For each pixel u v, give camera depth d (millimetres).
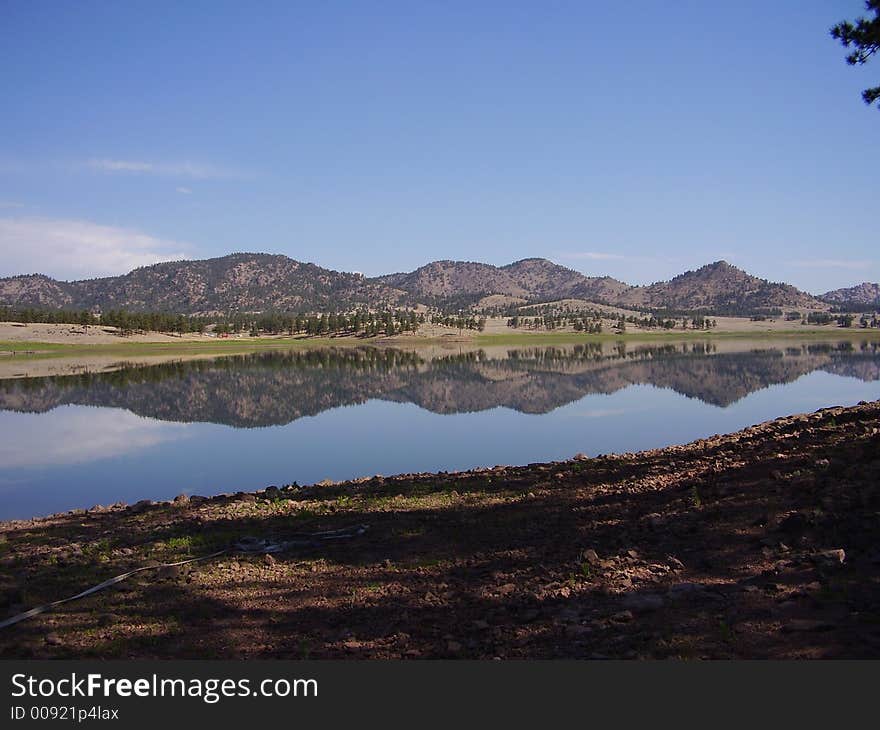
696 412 39562
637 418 37844
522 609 8281
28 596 9945
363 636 7992
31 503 21438
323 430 36469
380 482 17891
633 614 7566
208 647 7961
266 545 12031
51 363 100375
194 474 25516
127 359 111125
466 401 50219
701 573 8469
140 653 7852
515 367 87188
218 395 56625
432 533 12227
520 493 14867
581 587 8633
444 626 8094
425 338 198500
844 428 13648
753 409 40156
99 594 9922
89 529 14398
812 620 6551
